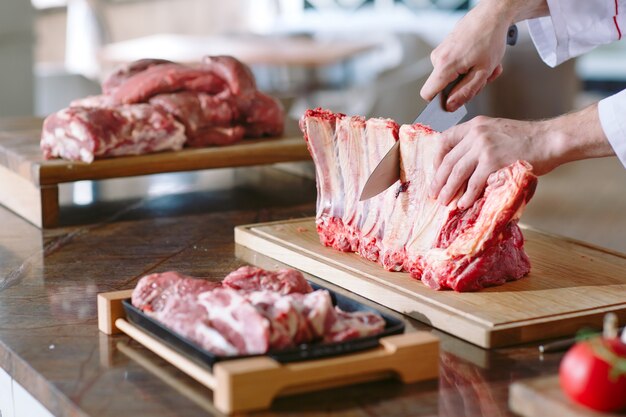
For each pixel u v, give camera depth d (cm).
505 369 145
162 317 144
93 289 189
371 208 195
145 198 272
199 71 276
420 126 187
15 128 304
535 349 154
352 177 199
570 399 115
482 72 199
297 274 157
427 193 184
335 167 202
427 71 611
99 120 246
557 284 178
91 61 688
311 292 156
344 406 130
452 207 177
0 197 269
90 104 277
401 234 186
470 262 171
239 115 280
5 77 531
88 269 203
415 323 166
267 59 521
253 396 127
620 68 859
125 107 256
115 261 209
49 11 684
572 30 223
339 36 732
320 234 208
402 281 181
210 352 132
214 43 590
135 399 134
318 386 134
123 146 249
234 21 768
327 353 133
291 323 134
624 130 171
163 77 270
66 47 692
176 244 223
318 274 195
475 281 172
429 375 139
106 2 696
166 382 140
